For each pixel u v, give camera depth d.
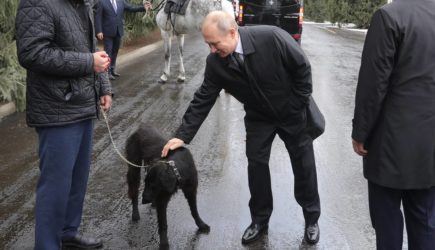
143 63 12.96
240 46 3.39
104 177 5.29
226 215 4.44
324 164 5.82
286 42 3.39
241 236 4.09
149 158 3.97
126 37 15.02
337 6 26.55
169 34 10.18
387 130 2.88
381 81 2.77
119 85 10.09
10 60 7.85
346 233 4.18
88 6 3.24
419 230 3.05
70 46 3.08
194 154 6.05
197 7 9.59
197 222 4.11
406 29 2.74
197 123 3.76
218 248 3.90
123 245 3.92
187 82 10.49
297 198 3.98
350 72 12.24
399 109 2.83
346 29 26.03
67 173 3.31
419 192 2.99
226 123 7.48
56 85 3.12
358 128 2.90
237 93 3.63
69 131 3.25
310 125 3.76
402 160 2.86
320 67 12.87
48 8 2.95
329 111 8.38
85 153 3.58
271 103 3.58
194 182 3.87
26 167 5.54
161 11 10.15
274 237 4.08
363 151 3.05
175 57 13.98
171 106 8.41
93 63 3.09
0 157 5.84
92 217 4.38
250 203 4.05
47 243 3.37
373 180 2.99
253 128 3.81
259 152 3.83
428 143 2.83
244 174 5.43
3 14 7.68
